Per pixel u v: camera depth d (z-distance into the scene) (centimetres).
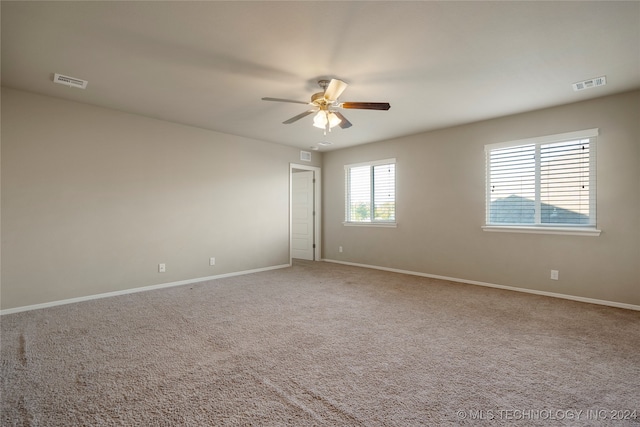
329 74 296
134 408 173
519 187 422
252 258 554
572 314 326
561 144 388
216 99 362
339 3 196
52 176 357
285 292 417
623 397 183
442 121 452
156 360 228
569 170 382
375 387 194
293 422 161
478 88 330
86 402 178
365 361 227
